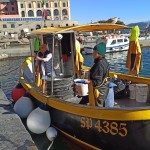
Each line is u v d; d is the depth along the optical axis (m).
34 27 71.38
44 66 8.58
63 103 7.08
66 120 7.16
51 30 7.87
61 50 8.77
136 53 8.05
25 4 90.50
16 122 8.09
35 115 7.76
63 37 8.73
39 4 91.50
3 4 91.62
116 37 37.78
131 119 5.59
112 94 6.47
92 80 6.26
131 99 7.94
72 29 7.54
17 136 7.15
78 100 7.98
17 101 9.40
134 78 8.38
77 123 6.79
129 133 5.70
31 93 9.09
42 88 8.55
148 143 5.62
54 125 7.89
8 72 23.19
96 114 6.12
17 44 51.91
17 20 72.62
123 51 38.69
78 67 8.95
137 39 8.01
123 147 5.93
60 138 7.88
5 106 9.80
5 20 72.38
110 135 6.00
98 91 6.31
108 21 7.95
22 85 10.47
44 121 7.70
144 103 7.56
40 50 8.69
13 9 92.50
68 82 8.12
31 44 9.52
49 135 7.66
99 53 6.14
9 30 70.00
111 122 5.91
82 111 6.46
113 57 33.88
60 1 92.06
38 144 7.62
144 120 5.51
